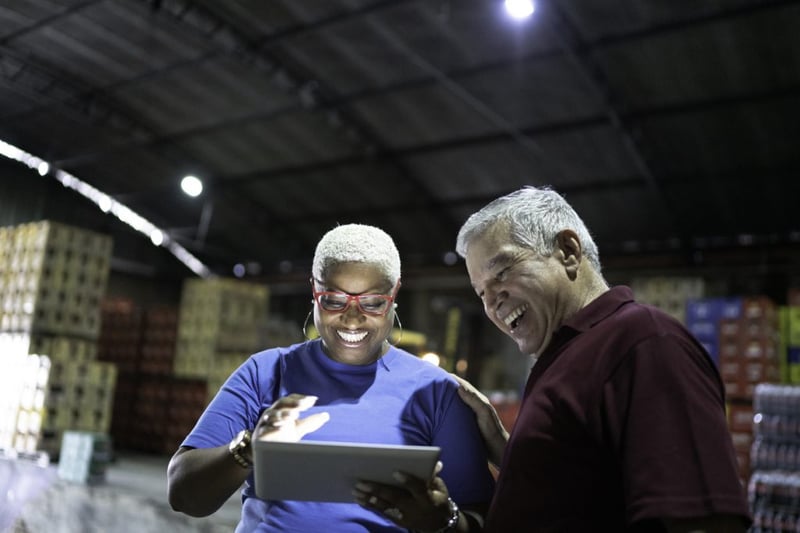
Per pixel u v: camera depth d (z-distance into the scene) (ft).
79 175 53.78
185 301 43.14
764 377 26.05
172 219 57.82
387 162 42.65
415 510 4.63
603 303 5.02
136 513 23.15
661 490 4.00
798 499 19.89
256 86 38.27
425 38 31.17
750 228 38.63
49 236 33.35
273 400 5.83
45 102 43.83
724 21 26.27
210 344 41.27
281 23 32.94
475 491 5.64
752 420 25.79
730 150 33.47
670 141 33.78
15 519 21.30
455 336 50.44
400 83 35.22
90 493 25.96
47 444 31.99
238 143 45.14
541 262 5.18
